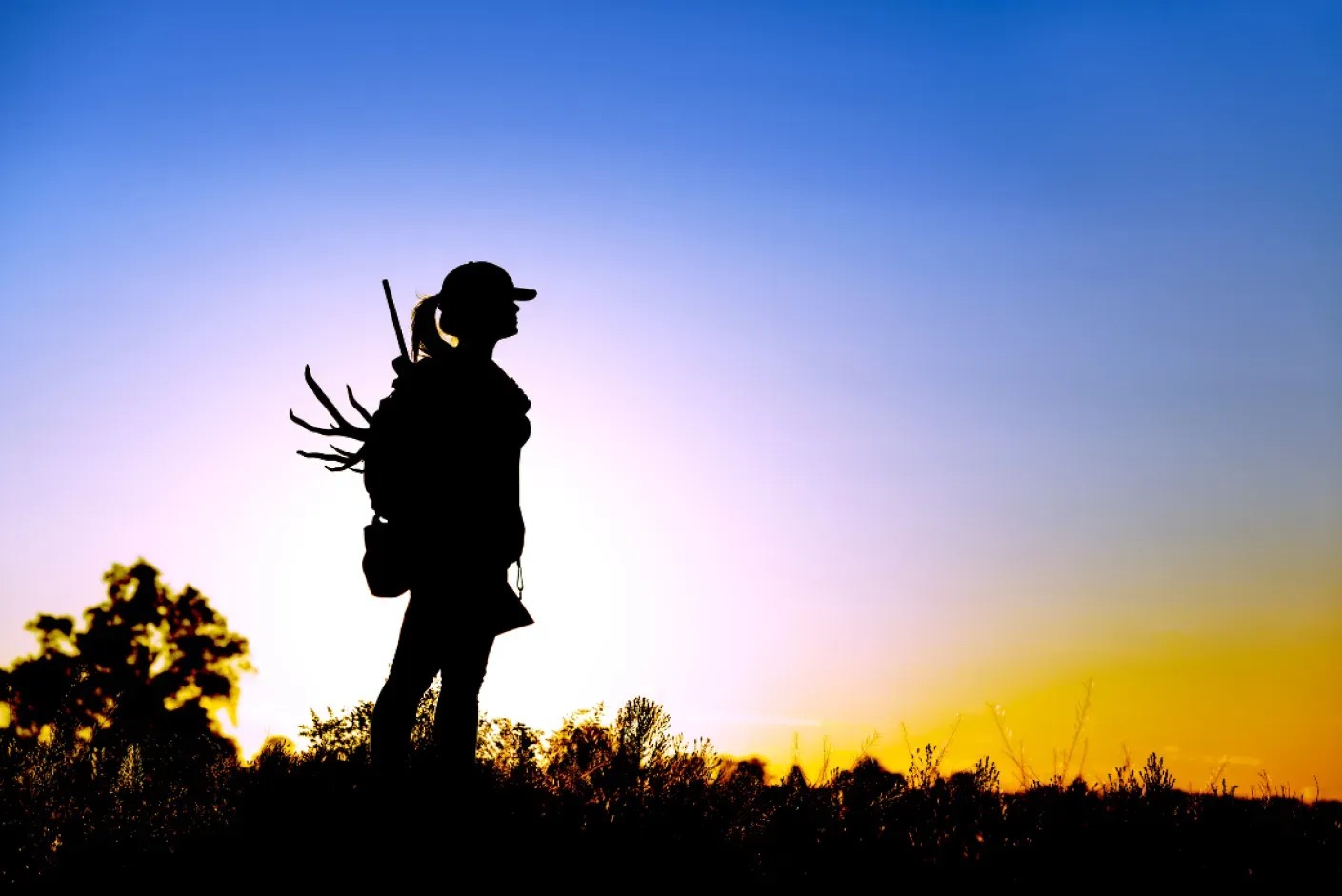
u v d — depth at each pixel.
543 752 5.92
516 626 4.62
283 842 4.39
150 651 33.06
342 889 4.20
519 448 4.75
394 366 4.68
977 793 5.28
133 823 4.96
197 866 4.44
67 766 5.47
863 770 5.55
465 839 4.33
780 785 5.69
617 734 5.80
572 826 4.73
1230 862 4.64
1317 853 4.61
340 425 4.68
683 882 4.57
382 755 4.42
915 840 4.94
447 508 4.47
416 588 4.47
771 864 4.88
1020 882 4.59
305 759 5.16
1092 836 4.75
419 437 4.50
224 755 5.63
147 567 34.22
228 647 34.00
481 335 4.89
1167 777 5.13
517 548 4.68
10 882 4.50
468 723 4.51
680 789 5.27
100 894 4.40
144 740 5.99
